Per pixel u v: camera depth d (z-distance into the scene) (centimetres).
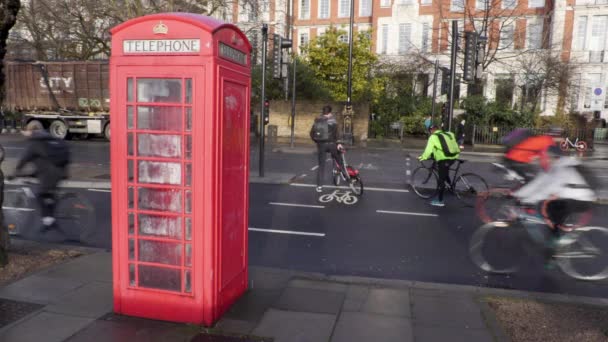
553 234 567
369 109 3075
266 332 372
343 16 4241
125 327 373
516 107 2941
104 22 2475
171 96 361
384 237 726
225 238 397
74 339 352
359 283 497
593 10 3372
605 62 3419
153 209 378
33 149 650
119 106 367
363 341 362
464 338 371
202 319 377
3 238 493
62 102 2366
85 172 1265
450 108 1232
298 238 712
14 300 418
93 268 504
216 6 2322
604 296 509
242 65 412
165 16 350
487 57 3042
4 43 494
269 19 4175
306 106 2902
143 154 372
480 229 580
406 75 3303
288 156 1931
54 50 2839
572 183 561
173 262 381
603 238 548
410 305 436
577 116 2808
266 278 498
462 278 555
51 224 662
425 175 1069
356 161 1808
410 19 3894
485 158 2095
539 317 417
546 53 3041
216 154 361
